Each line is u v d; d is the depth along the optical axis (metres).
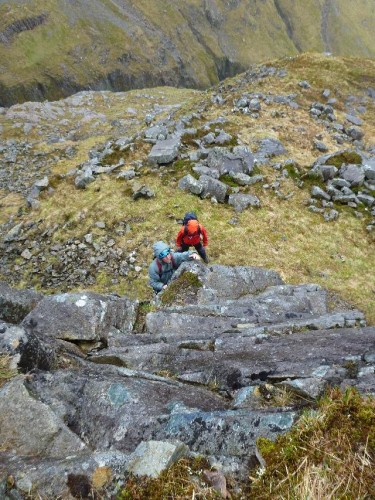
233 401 4.31
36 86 194.62
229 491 3.08
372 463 2.97
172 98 70.50
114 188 20.17
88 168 21.92
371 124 32.84
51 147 39.56
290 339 6.02
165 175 20.62
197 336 6.95
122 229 17.89
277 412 3.64
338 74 39.97
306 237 17.66
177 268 10.08
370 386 3.92
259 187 20.34
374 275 15.99
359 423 3.22
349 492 2.82
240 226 17.86
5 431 3.78
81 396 4.24
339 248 17.27
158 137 23.78
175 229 17.47
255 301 8.87
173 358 5.82
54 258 17.12
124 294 14.97
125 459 3.21
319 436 3.19
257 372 4.82
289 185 20.83
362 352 4.88
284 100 32.19
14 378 4.28
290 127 27.56
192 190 19.28
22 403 3.95
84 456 3.31
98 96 66.88
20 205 21.80
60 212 19.47
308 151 25.00
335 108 34.22
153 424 3.74
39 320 6.77
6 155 37.22
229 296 9.70
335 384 4.12
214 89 45.78
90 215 18.83
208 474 3.13
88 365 5.41
